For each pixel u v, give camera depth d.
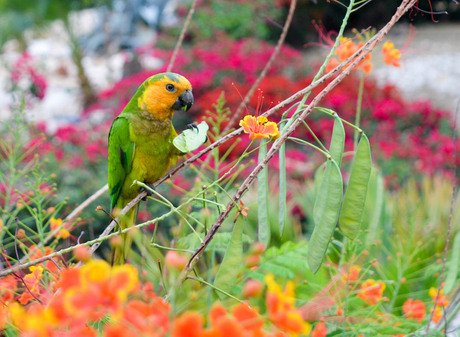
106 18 17.56
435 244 4.86
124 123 3.11
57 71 15.48
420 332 2.39
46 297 1.86
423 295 4.06
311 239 1.86
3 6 13.31
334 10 13.09
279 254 3.27
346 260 3.11
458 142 7.72
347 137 8.32
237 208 1.79
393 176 7.05
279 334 1.25
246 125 1.83
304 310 2.27
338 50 2.98
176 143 2.00
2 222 2.63
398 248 4.19
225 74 9.47
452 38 15.76
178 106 3.05
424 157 7.39
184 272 1.65
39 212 2.48
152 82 3.02
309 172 6.97
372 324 2.59
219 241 2.70
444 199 5.53
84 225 4.04
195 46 11.55
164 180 2.64
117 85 9.80
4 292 2.14
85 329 1.18
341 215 1.93
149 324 1.12
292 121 1.97
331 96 8.60
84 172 6.06
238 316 1.16
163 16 17.73
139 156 3.14
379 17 11.61
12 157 3.15
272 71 9.76
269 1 13.53
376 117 8.46
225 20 13.05
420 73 13.74
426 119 8.68
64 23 13.88
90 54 17.34
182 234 2.89
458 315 3.31
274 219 4.86
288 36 14.25
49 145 6.41
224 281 1.83
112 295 1.06
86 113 9.48
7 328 1.74
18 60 8.99
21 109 3.38
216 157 2.90
